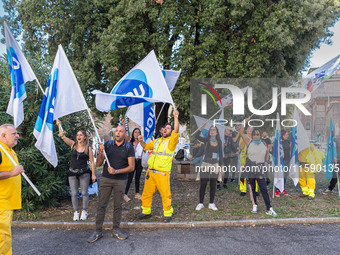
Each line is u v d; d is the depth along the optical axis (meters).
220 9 10.10
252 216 5.68
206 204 6.73
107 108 5.21
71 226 5.22
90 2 11.68
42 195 6.05
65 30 11.61
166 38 11.19
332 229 5.05
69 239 4.65
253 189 6.00
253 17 10.56
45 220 5.52
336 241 4.48
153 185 5.44
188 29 11.13
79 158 5.57
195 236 4.74
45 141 4.68
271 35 10.16
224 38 11.06
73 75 5.00
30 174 6.33
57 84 4.94
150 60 5.49
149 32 12.03
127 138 6.97
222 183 9.42
